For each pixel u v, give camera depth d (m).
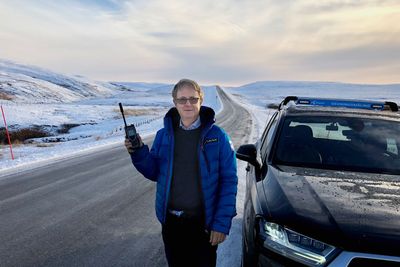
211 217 2.56
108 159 11.14
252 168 4.24
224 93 105.56
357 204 2.49
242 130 19.38
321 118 3.98
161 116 37.38
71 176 8.70
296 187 2.80
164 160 2.60
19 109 41.28
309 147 3.62
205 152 2.52
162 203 2.63
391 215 2.34
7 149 16.23
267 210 2.56
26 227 5.25
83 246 4.55
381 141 3.65
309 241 2.24
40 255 4.31
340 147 3.60
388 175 3.17
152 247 4.52
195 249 2.66
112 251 4.40
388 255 2.06
